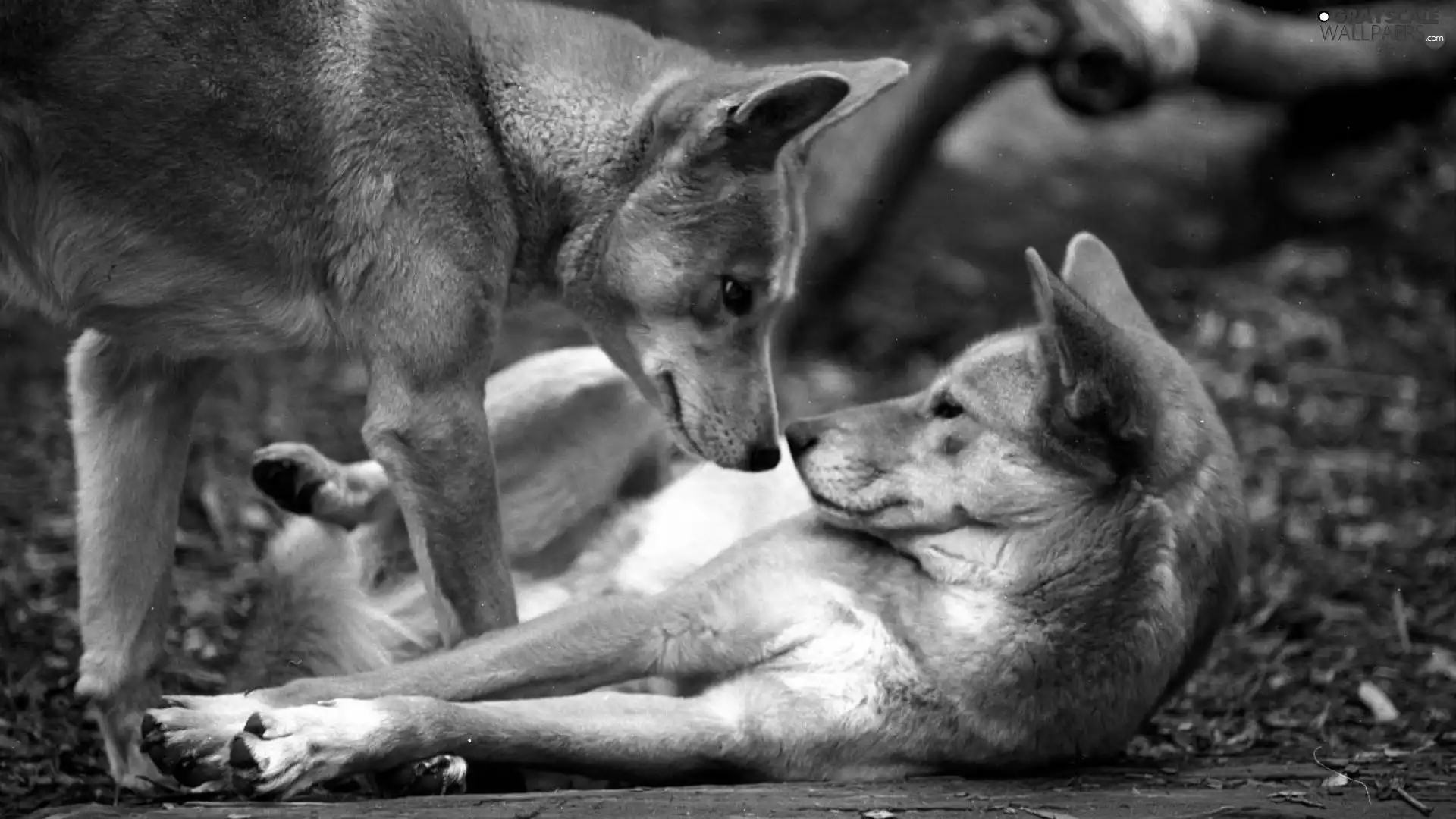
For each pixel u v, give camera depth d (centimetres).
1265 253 2202
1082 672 860
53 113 932
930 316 2066
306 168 960
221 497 1479
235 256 962
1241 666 1209
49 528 1391
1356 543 1452
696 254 1022
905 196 1977
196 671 1116
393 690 848
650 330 1041
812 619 875
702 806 768
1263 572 1398
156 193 946
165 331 977
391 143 964
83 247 953
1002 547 870
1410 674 1173
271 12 959
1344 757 959
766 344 1058
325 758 773
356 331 972
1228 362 1905
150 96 939
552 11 1065
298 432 1678
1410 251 2156
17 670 1101
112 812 757
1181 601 877
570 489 1066
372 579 1030
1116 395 858
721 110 1004
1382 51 2134
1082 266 1041
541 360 1090
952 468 880
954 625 860
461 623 957
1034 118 2259
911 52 2475
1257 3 2141
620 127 1031
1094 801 801
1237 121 2284
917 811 774
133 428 983
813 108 996
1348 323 2000
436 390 967
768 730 850
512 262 1018
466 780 834
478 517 966
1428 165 2267
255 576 1262
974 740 859
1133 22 1738
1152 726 1073
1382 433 1720
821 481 899
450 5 1014
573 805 766
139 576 974
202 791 846
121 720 964
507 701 859
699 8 2742
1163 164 2234
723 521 1045
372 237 961
